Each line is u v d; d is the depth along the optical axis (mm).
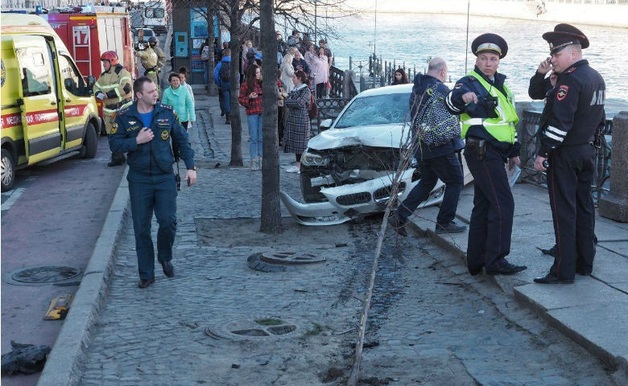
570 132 7008
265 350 6512
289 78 21016
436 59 9453
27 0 33094
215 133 21906
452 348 6406
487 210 7844
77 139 16844
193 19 31688
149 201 8320
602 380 5520
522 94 27562
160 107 8234
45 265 9648
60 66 16250
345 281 8461
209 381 5922
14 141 14328
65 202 13258
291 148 15203
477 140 7586
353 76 26156
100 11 23250
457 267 8477
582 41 6926
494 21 97375
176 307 7676
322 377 5977
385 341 6672
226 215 11609
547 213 9984
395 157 10766
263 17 10398
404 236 9875
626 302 6648
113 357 6402
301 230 10789
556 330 6359
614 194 9531
